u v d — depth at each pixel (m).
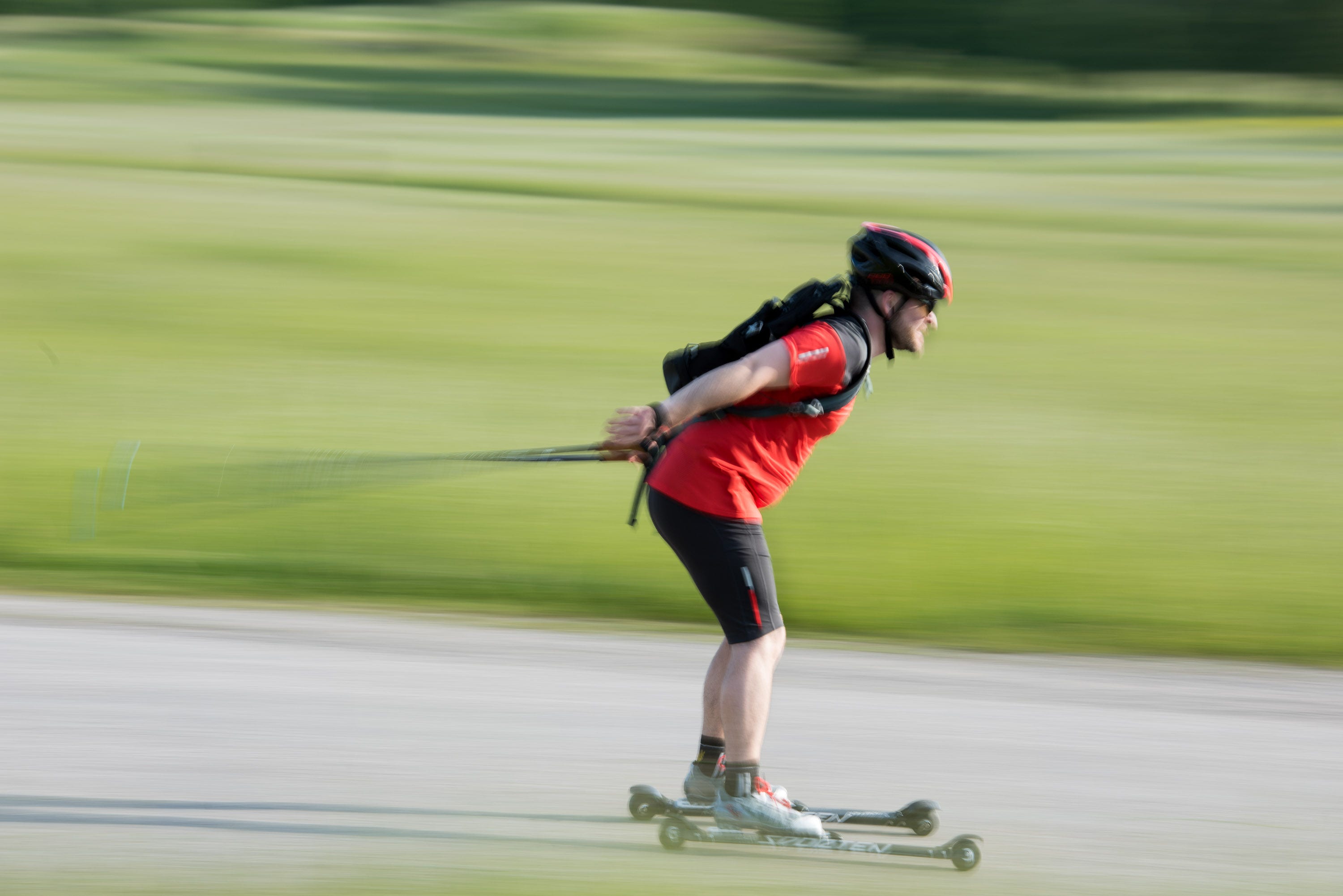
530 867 13.84
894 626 23.09
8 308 49.34
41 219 69.69
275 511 28.41
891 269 13.81
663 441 14.09
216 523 27.58
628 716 18.67
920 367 44.44
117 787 15.71
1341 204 98.44
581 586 24.92
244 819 14.89
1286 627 23.12
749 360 13.39
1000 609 23.78
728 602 14.27
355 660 20.73
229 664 20.33
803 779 16.69
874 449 34.28
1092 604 24.03
